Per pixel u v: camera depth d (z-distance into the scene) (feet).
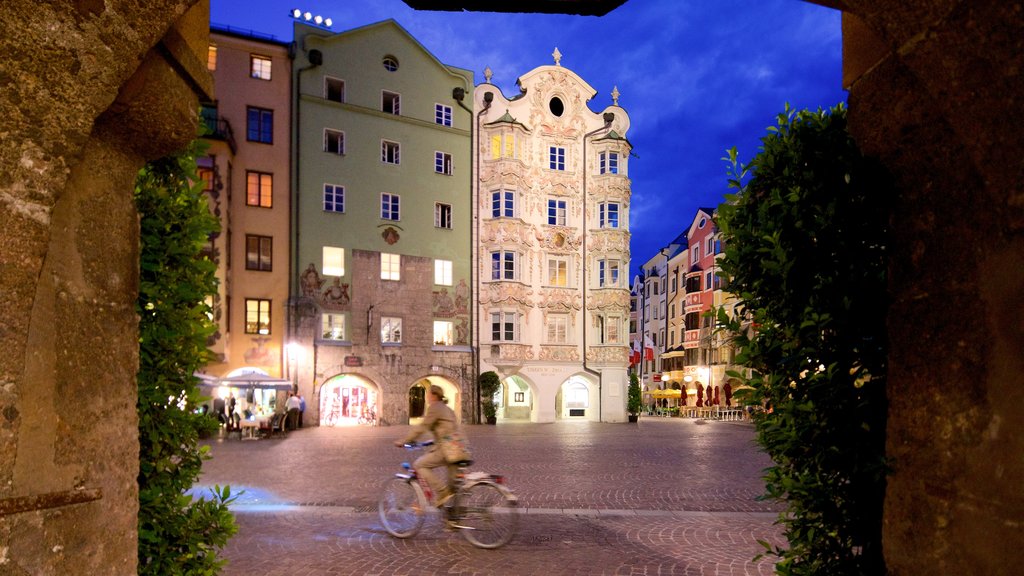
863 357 9.12
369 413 104.88
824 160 9.33
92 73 6.51
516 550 22.11
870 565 9.11
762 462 48.80
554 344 120.16
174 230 9.95
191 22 8.76
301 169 101.14
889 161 8.23
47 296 6.75
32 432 6.43
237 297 95.55
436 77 114.52
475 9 9.05
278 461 48.34
